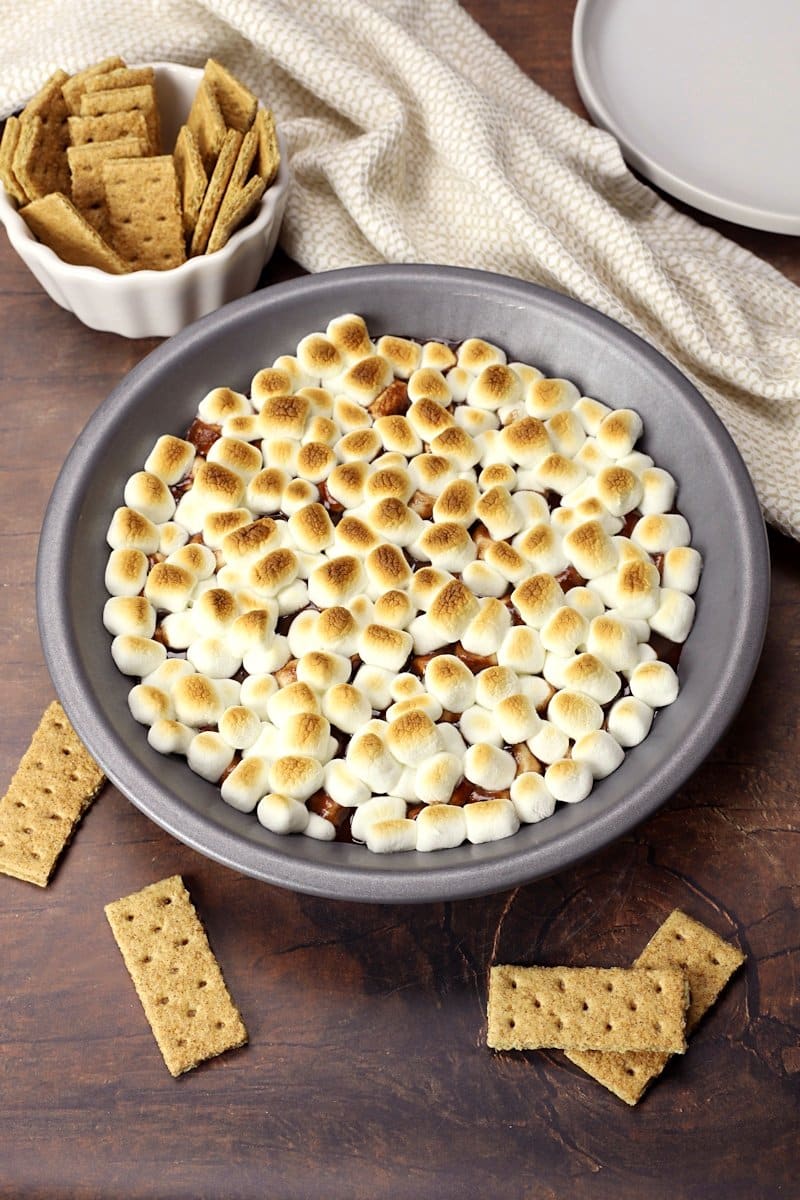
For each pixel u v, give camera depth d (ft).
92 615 2.39
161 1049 2.30
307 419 2.54
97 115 2.60
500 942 2.38
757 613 2.33
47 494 2.64
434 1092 2.31
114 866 2.41
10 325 2.76
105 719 2.26
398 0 2.89
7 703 2.50
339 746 2.36
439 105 2.75
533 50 2.99
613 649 2.38
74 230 2.54
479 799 2.33
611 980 2.33
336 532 2.47
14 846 2.39
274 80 2.88
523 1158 2.28
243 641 2.38
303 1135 2.29
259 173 2.63
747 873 2.42
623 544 2.46
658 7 3.00
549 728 2.35
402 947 2.38
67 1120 2.29
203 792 2.32
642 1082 2.30
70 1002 2.34
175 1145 2.28
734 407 2.71
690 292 2.77
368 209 2.72
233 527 2.46
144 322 2.69
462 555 2.45
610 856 2.43
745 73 2.96
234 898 2.40
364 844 2.31
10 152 2.57
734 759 2.49
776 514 2.61
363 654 2.39
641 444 2.56
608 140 2.82
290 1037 2.33
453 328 2.61
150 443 2.52
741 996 2.36
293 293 2.55
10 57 2.84
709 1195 2.27
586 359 2.56
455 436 2.51
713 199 2.79
